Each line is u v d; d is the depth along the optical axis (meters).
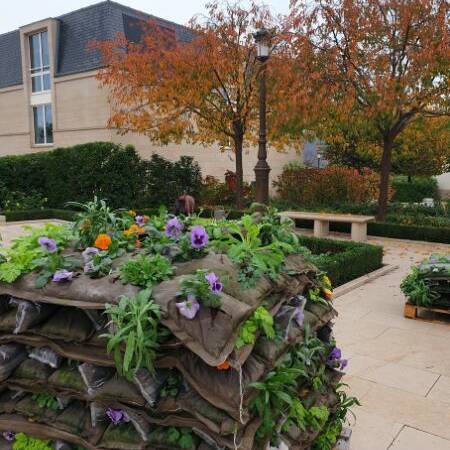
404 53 10.61
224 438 1.71
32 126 20.70
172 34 14.29
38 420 2.11
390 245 10.73
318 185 15.01
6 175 16.12
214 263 2.08
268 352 1.93
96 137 17.50
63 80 18.34
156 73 13.33
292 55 11.85
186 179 16.11
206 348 1.67
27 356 2.17
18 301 2.07
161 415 1.84
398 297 6.35
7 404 2.18
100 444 1.94
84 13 18.36
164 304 1.75
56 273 1.99
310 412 2.37
